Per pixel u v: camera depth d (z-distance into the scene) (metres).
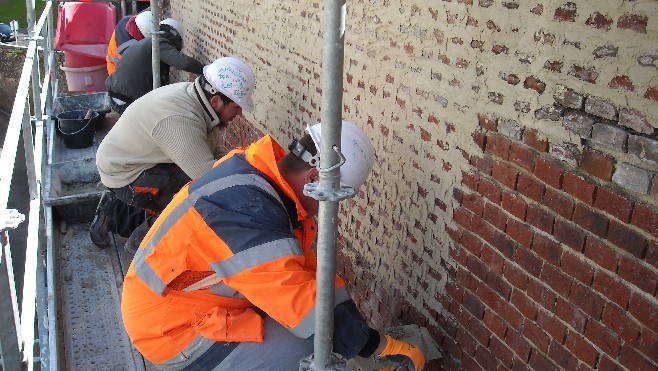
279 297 2.14
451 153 2.65
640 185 1.83
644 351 1.87
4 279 2.33
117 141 3.88
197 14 6.91
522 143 2.26
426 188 2.85
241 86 3.73
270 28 4.66
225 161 2.44
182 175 3.97
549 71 2.10
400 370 2.56
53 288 3.73
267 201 2.26
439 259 2.81
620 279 1.93
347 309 2.27
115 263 4.39
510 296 2.41
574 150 2.04
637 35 1.78
